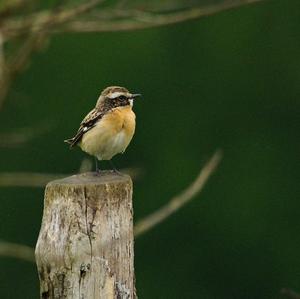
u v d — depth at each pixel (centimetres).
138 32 2389
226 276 2436
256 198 2452
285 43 2472
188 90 2438
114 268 803
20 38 1204
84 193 803
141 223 1095
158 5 1159
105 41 2367
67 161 2314
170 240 2408
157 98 2438
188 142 2447
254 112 2472
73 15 1134
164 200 2409
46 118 2261
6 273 2278
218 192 2442
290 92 2469
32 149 2306
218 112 2453
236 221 2442
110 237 803
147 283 2405
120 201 809
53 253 801
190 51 2436
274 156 2464
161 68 2423
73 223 802
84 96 2345
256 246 2450
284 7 2466
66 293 799
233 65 2461
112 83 2373
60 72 2338
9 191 2334
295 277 2445
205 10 1120
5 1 1160
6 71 1205
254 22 2467
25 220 2336
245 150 2459
